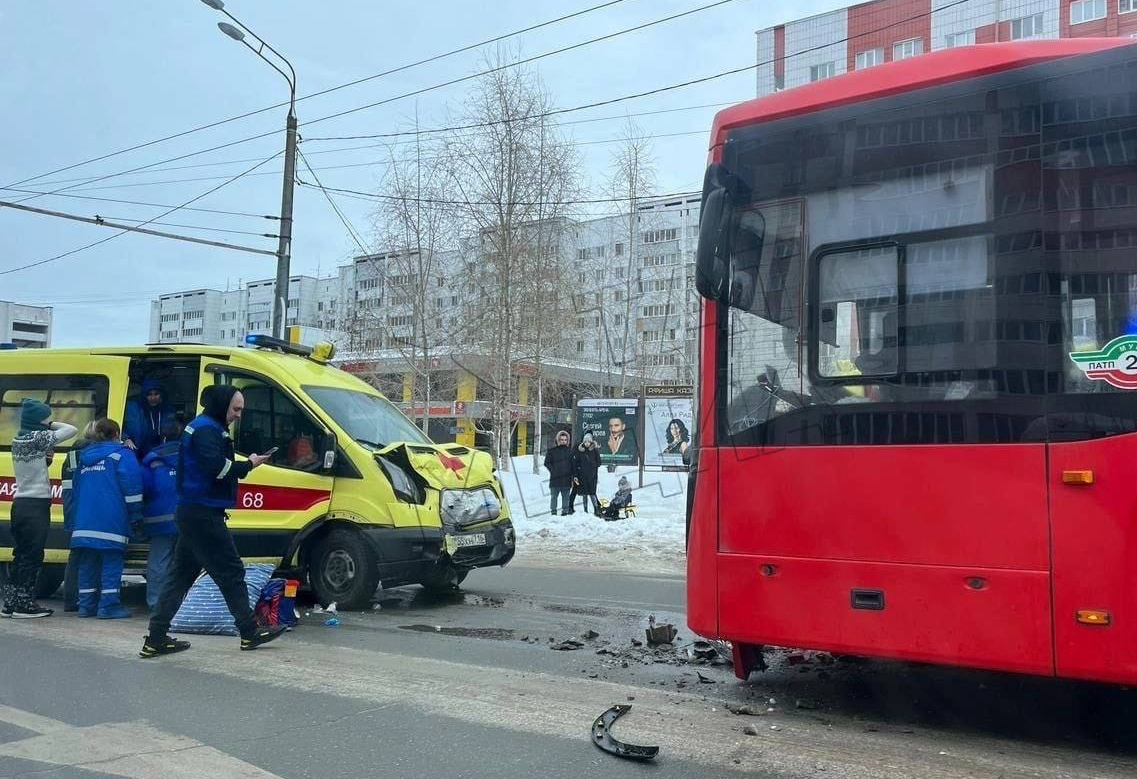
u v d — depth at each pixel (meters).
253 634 6.61
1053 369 4.16
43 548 8.00
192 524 6.36
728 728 4.74
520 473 29.08
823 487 4.67
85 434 7.95
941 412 4.39
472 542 8.69
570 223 26.94
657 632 6.93
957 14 36.28
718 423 5.07
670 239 39.62
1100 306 4.11
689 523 5.26
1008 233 4.34
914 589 4.37
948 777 4.00
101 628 7.41
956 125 4.54
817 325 4.80
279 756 4.34
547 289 26.89
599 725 4.73
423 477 8.45
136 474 7.86
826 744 4.48
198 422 6.38
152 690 5.50
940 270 4.50
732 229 5.11
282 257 19.56
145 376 8.88
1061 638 4.02
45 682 5.69
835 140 4.86
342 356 32.38
